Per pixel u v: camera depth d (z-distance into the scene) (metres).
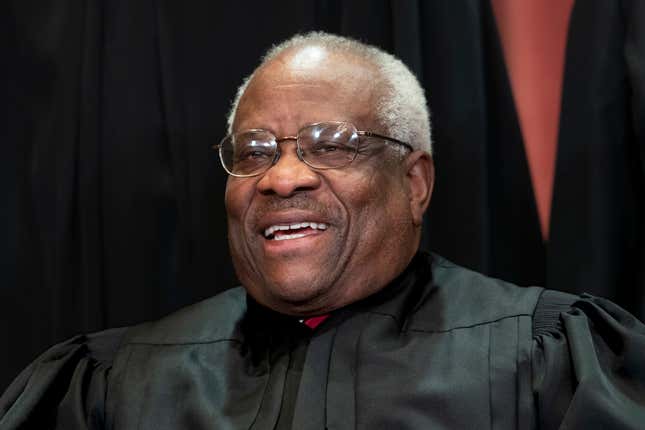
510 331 2.01
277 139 2.14
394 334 2.09
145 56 3.03
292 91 2.15
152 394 2.10
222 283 2.97
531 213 2.87
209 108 2.98
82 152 3.00
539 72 2.94
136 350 2.24
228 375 2.13
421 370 1.97
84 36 3.02
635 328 2.02
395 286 2.18
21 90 3.11
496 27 2.89
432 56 2.85
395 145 2.20
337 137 2.11
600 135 2.68
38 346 3.06
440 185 2.84
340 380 2.02
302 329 2.14
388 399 1.93
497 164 2.89
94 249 2.98
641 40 2.63
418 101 2.31
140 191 3.00
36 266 3.07
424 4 2.86
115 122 3.01
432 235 2.85
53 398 2.21
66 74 3.03
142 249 2.99
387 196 2.17
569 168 2.73
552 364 1.92
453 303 2.14
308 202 2.09
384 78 2.23
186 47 3.00
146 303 2.98
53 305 2.99
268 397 2.04
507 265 2.88
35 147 3.07
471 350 1.99
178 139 2.98
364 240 2.13
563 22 2.92
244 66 2.99
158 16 3.01
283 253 2.09
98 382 2.20
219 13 3.00
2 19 3.12
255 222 2.16
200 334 2.23
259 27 2.98
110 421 2.13
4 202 3.11
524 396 1.91
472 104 2.82
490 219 2.87
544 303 2.09
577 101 2.73
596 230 2.67
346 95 2.15
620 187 2.68
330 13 2.98
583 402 1.80
